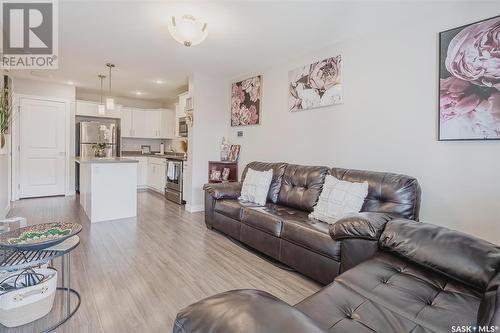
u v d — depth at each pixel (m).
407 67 2.41
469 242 1.35
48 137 5.32
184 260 2.54
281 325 0.61
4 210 3.66
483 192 2.00
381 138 2.61
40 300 1.60
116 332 1.53
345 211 2.25
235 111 4.53
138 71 4.27
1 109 3.28
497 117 1.90
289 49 3.21
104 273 2.23
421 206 2.33
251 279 2.21
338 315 1.05
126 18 2.51
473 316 1.03
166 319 1.66
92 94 6.23
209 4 2.24
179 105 5.88
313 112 3.27
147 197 5.71
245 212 2.84
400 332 0.96
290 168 3.21
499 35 1.89
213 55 3.46
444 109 2.16
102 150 5.87
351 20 2.46
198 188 4.49
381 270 1.41
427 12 2.26
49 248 1.68
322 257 2.04
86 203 4.09
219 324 0.62
